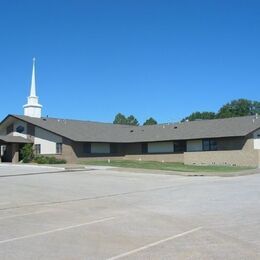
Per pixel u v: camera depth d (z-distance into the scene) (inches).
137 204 688.4
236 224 498.9
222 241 410.3
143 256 359.3
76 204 690.8
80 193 837.8
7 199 734.5
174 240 419.2
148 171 1443.2
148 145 2274.9
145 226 495.8
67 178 1149.1
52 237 438.9
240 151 1916.8
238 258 348.2
